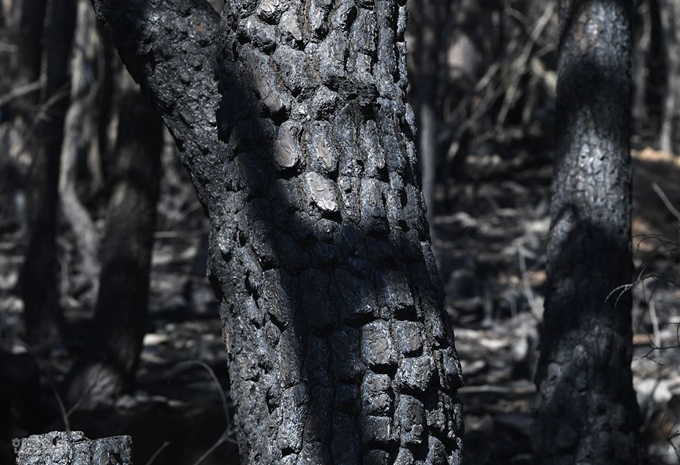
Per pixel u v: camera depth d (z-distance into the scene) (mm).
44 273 10305
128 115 7855
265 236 2320
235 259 2416
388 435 2193
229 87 2445
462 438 2396
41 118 10133
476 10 20688
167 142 20578
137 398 7852
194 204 18203
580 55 4090
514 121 26172
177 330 11336
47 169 10375
